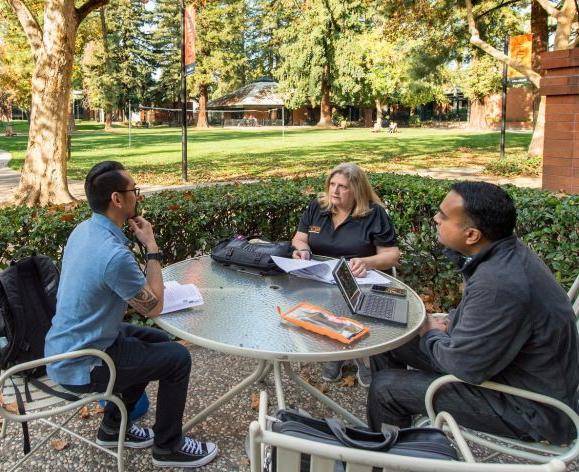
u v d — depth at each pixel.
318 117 59.59
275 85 55.06
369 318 2.51
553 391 1.97
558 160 7.54
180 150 25.20
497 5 16.95
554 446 2.03
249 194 4.95
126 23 55.75
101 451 2.76
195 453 2.65
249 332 2.32
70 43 9.73
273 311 2.57
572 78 7.14
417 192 4.82
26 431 2.54
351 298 2.64
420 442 1.51
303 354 2.10
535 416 1.99
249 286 2.94
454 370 2.02
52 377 2.35
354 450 1.27
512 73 17.58
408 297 2.85
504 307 1.90
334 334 2.25
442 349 2.08
